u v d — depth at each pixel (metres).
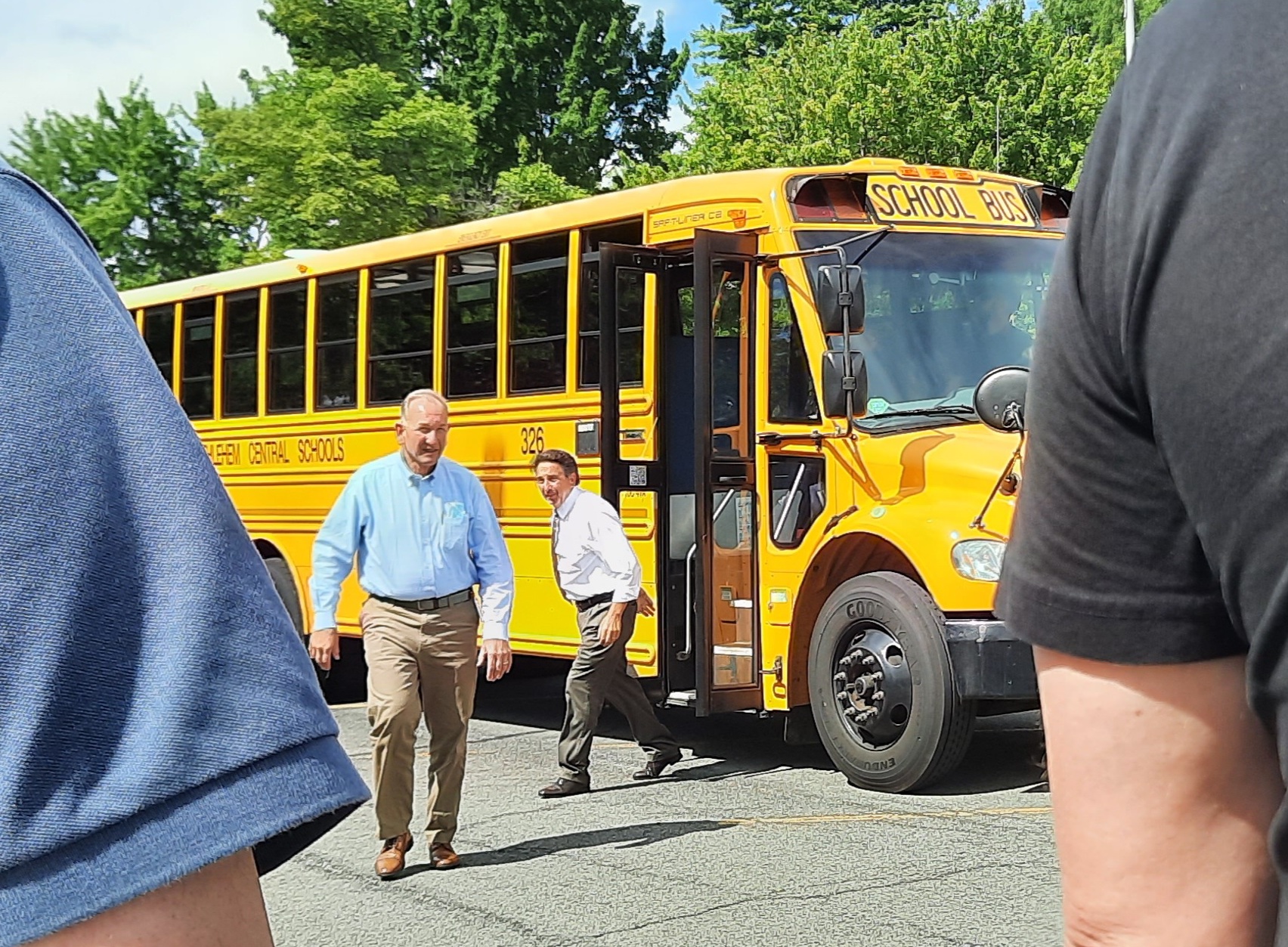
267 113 36.28
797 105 35.41
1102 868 1.33
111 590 1.08
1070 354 1.25
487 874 6.72
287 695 1.10
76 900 1.01
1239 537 1.10
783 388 8.91
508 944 5.66
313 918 6.11
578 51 52.12
